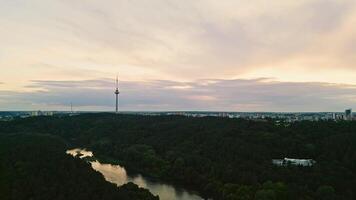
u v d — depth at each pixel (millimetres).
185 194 174875
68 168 161375
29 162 162500
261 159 198250
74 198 121938
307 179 164750
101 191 133500
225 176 180250
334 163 182625
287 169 178000
